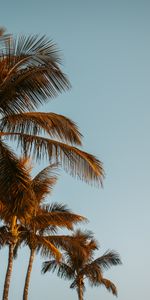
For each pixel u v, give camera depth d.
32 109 12.86
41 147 12.25
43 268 34.44
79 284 35.97
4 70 12.61
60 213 23.64
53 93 12.91
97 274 35.66
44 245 24.70
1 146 12.31
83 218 23.98
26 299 27.14
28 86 12.66
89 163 12.26
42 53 12.66
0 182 12.23
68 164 12.29
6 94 12.40
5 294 22.67
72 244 27.03
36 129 12.59
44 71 12.73
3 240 23.47
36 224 23.52
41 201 22.91
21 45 12.66
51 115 12.58
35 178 21.92
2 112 12.73
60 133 12.66
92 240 35.88
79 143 12.85
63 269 35.78
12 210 12.52
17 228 23.81
